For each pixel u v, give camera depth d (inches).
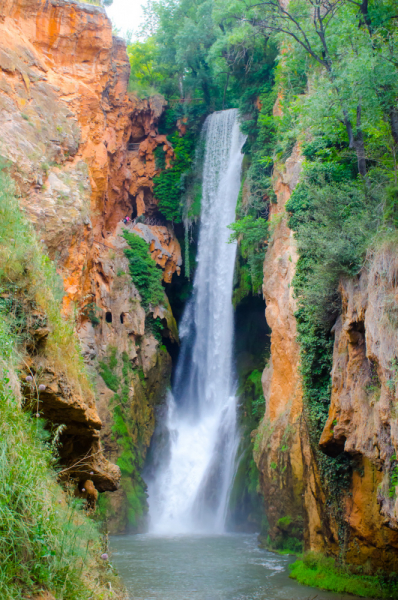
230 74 1328.7
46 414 376.2
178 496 1212.5
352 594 525.7
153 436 1248.2
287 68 963.3
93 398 420.2
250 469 1061.8
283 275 915.4
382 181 518.0
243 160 1293.1
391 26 593.6
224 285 1391.5
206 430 1309.1
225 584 607.2
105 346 1197.1
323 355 607.8
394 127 512.4
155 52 1640.0
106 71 1217.4
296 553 782.5
